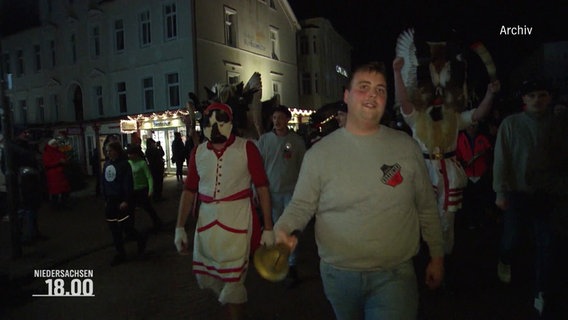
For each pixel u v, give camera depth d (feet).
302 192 8.42
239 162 13.07
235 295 12.77
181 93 71.61
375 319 8.13
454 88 15.28
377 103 8.14
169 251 25.17
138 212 37.76
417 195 8.44
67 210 40.16
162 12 73.10
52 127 85.15
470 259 19.67
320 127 32.19
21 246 25.31
